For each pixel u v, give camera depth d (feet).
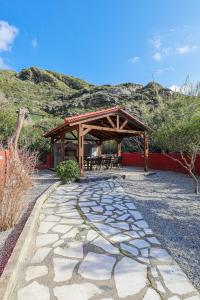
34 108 109.81
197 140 23.56
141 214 17.19
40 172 42.60
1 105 58.03
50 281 8.76
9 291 7.87
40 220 15.43
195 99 42.65
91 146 53.72
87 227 14.29
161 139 26.86
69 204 19.66
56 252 10.98
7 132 49.98
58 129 39.73
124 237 12.92
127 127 42.16
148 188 27.58
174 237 13.20
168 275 9.32
